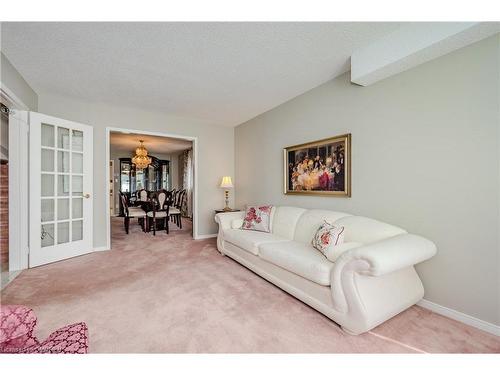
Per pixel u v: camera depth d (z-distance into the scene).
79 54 2.31
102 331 1.63
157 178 9.02
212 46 2.18
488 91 1.66
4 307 1.07
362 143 2.52
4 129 2.84
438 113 1.92
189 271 2.82
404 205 2.15
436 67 1.92
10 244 2.81
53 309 1.92
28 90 2.97
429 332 1.65
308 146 3.19
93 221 3.68
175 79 2.86
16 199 2.84
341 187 2.74
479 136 1.70
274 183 3.91
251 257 2.71
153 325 1.70
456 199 1.82
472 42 1.72
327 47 2.20
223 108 3.95
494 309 1.64
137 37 2.04
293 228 2.92
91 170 3.60
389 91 2.26
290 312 1.89
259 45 2.16
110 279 2.56
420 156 2.04
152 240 4.51
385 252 1.51
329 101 2.90
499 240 1.62
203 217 4.79
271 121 3.95
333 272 1.68
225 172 5.04
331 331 1.65
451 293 1.85
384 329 1.68
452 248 1.85
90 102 3.65
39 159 3.00
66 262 3.14
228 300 2.09
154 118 4.23
